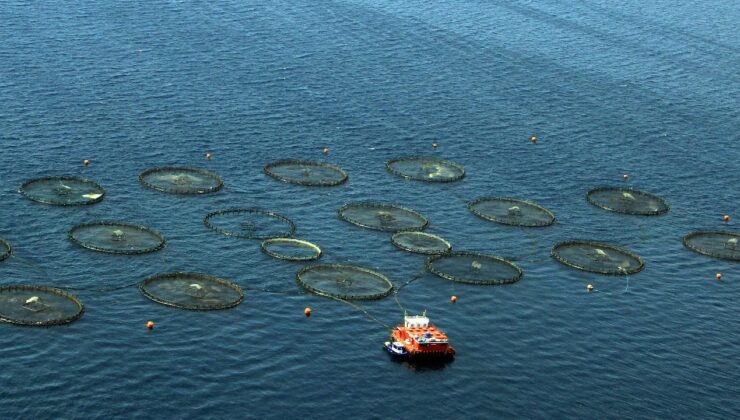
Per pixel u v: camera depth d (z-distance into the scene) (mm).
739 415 165000
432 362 171125
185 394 156250
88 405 151375
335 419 154125
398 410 157750
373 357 171250
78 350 164375
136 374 159750
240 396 157250
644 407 164375
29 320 170250
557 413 160625
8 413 147875
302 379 163125
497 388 165625
